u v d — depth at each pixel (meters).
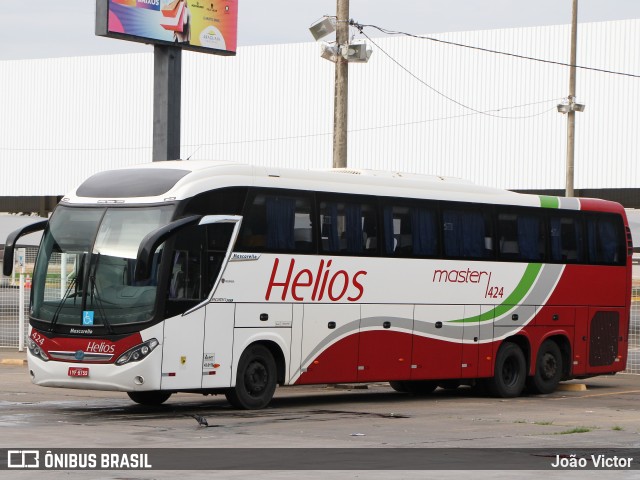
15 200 126.81
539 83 99.06
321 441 18.44
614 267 31.00
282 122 109.50
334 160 30.77
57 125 119.38
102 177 23.06
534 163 99.38
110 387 21.50
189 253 22.05
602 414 23.97
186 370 21.95
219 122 112.06
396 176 26.31
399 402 26.50
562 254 29.69
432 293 26.53
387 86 104.81
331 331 24.47
